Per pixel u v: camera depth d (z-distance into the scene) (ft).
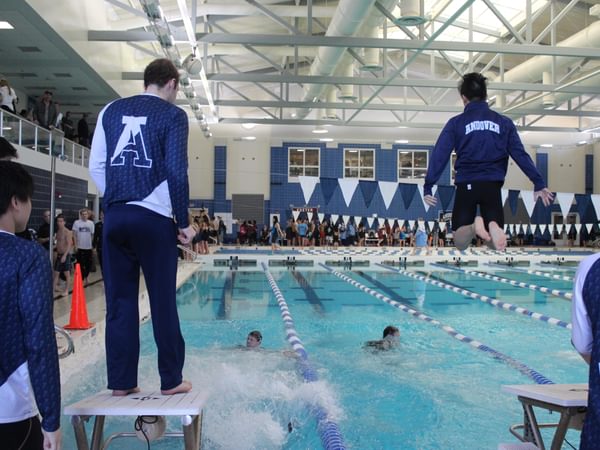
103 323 21.70
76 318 20.48
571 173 83.46
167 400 7.54
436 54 64.13
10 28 32.78
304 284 42.42
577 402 7.27
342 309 31.19
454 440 12.91
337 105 54.85
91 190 52.95
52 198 15.34
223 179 81.66
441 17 51.90
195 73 36.37
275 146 81.66
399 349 21.67
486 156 10.16
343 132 78.43
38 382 5.34
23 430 5.50
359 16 33.22
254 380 16.96
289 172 81.92
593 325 5.51
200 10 40.01
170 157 7.70
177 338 8.05
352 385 17.04
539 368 19.45
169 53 32.45
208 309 30.76
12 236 5.61
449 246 75.92
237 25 52.95
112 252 8.00
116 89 48.57
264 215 81.87
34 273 5.43
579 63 52.29
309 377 17.33
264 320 27.58
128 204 7.77
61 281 32.27
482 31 51.13
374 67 43.73
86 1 39.22
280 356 20.10
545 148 83.56
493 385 17.25
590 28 40.93
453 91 78.02
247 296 35.83
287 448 12.03
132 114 7.91
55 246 29.48
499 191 10.23
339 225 74.79
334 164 82.58
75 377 16.93
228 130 79.46
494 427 13.80
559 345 22.90
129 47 53.83
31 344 5.34
